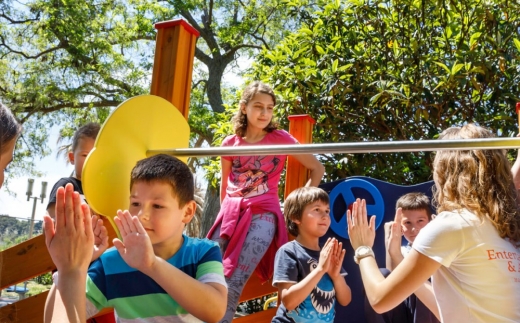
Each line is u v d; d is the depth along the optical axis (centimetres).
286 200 286
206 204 1092
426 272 166
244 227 286
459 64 520
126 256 141
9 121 112
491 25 556
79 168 300
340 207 315
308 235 274
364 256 197
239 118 319
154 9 1477
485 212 169
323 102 541
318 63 576
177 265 166
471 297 161
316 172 321
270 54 609
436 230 167
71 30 1339
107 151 196
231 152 209
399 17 592
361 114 556
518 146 169
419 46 559
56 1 1370
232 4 1581
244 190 298
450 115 550
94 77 1384
